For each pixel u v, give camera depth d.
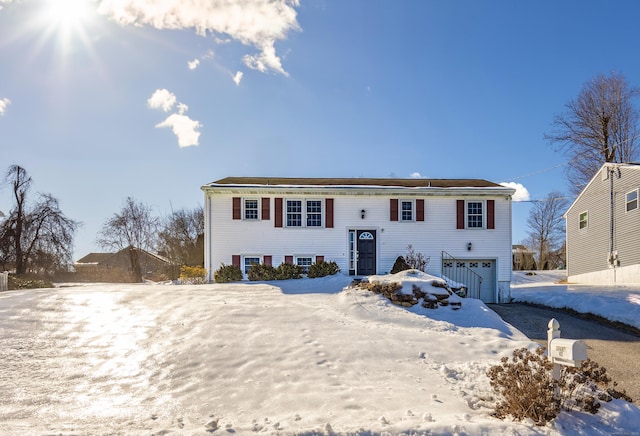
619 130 35.03
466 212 20.81
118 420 5.55
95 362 7.84
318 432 4.83
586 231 25.78
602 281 24.02
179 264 36.72
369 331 9.55
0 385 6.80
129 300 12.35
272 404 6.09
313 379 6.97
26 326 9.84
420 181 22.81
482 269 20.86
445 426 4.99
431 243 20.62
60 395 6.47
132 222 38.94
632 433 5.11
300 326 9.78
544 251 51.44
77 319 10.42
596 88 35.94
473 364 7.73
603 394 5.69
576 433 5.04
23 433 4.88
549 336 5.88
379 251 20.47
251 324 9.90
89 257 58.81
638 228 20.98
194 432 4.88
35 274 32.16
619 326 12.77
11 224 31.62
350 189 20.44
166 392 6.61
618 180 22.70
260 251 20.11
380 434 4.83
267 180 22.16
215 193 20.17
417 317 11.07
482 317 11.64
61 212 33.34
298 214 20.42
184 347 8.48
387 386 6.69
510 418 5.39
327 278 16.64
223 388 6.71
